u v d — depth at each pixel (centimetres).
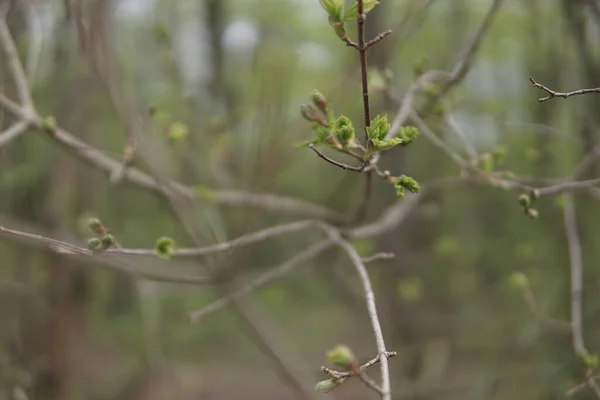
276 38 495
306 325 725
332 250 445
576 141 334
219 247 232
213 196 357
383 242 502
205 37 554
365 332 696
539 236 464
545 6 445
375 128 153
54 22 377
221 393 611
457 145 505
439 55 509
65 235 418
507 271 511
